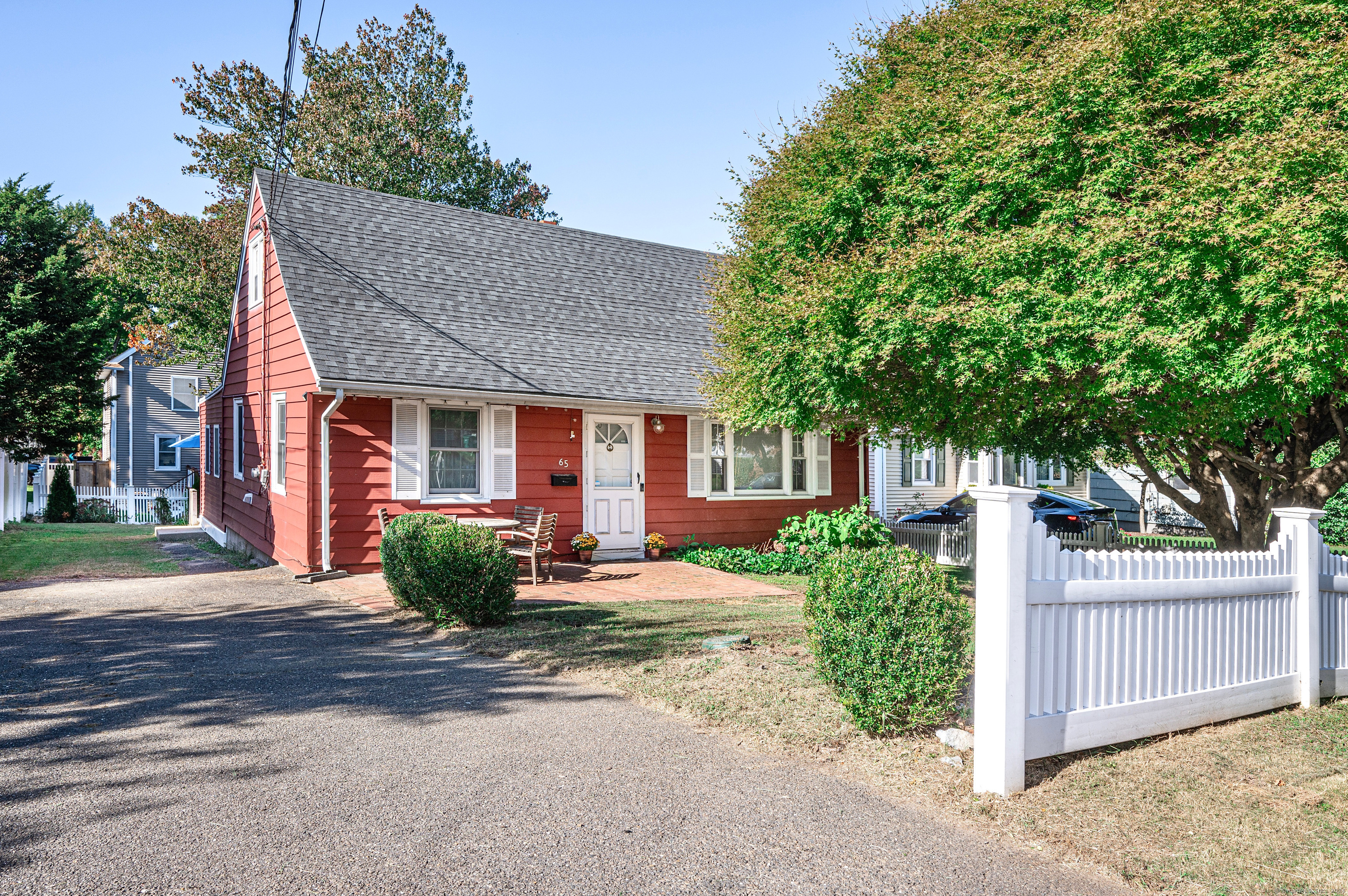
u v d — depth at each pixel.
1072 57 7.56
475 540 8.85
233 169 30.86
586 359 15.16
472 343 14.03
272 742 5.27
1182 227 6.77
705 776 4.75
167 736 5.38
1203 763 5.02
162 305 31.84
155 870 3.57
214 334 31.55
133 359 33.88
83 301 21.70
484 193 36.44
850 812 4.27
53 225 21.30
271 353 14.90
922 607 5.30
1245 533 10.27
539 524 12.34
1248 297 6.56
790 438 17.58
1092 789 4.59
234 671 7.11
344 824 4.06
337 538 12.53
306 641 8.36
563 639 8.20
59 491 28.92
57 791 4.45
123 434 33.66
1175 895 3.47
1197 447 10.15
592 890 3.46
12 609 10.33
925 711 5.22
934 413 9.73
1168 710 5.46
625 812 4.24
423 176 33.53
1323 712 6.16
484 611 8.84
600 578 12.93
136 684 6.70
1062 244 7.55
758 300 11.32
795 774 4.79
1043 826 4.12
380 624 9.23
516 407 14.08
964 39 9.11
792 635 8.38
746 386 11.91
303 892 3.41
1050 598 4.81
